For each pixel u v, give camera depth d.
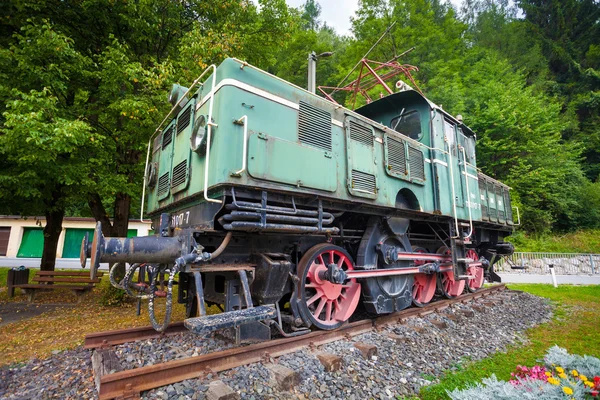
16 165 7.42
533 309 7.27
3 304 7.91
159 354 3.62
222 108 3.31
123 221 8.29
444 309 6.38
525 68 29.61
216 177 3.13
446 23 26.28
